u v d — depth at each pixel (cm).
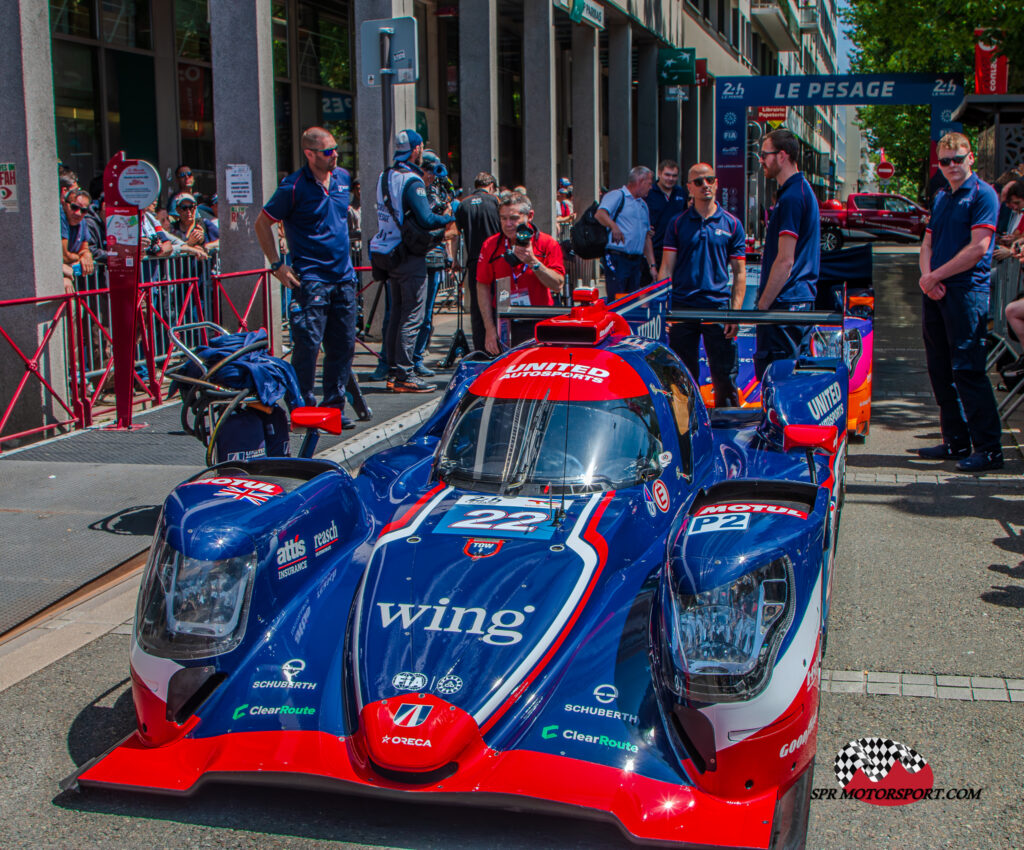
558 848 278
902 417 894
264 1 1045
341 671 312
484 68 1460
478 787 270
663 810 265
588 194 2012
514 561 331
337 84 1841
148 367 881
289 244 716
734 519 315
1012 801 313
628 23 2198
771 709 273
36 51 775
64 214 910
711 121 3406
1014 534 570
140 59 1398
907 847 290
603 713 288
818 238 690
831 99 1584
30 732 365
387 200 884
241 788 313
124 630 455
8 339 752
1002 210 1094
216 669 313
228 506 344
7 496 629
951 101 1501
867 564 527
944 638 436
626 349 444
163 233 1045
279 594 337
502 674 291
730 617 281
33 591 488
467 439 403
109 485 648
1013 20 1568
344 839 286
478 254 971
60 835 294
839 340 747
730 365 740
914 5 1962
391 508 400
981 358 688
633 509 365
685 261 735
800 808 284
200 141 1540
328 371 753
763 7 4391
